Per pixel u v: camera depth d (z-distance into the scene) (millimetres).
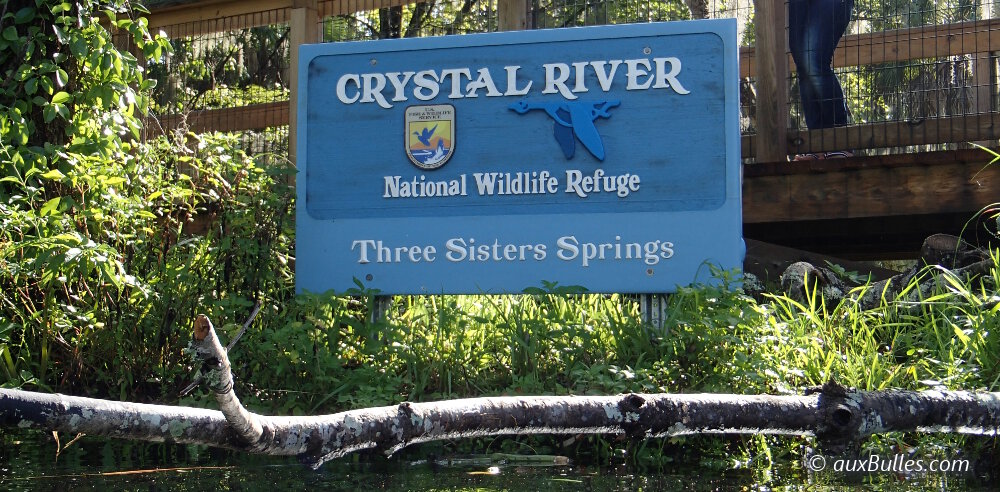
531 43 4770
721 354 3922
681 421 2627
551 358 4262
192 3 6801
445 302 4777
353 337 4570
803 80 6660
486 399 2537
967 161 5547
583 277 4625
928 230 6324
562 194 4684
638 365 3967
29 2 4977
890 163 5672
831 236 6715
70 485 2781
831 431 2709
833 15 6523
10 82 4895
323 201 4898
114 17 5004
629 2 10609
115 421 1976
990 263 4516
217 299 4613
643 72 4656
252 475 2961
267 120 7680
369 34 15820
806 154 6320
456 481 2865
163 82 11625
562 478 2938
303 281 4867
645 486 2783
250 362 4355
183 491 2686
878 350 4254
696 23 4625
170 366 4449
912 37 7195
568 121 4703
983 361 3648
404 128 4859
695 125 4598
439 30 15859
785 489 2721
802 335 3965
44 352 4266
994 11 9727
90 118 4938
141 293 4383
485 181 4754
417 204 4816
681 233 4555
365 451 3373
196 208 4930
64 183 4621
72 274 4156
